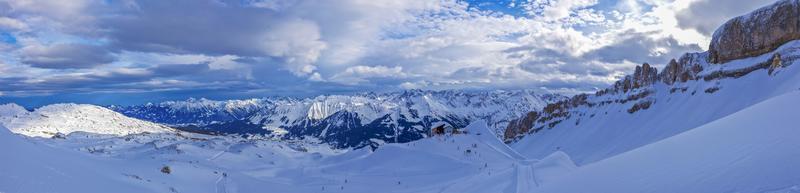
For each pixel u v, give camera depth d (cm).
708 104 15950
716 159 1656
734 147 1709
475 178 6272
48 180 2392
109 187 3225
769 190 1147
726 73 16875
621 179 2058
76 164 3466
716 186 1361
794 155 1293
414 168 9350
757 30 16638
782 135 1556
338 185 8025
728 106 14925
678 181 1608
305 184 8406
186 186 5597
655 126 16800
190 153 13275
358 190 7475
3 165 2162
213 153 14225
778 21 16050
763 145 1545
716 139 1977
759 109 2191
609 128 19200
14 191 1953
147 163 6291
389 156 10462
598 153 16712
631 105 19900
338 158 12406
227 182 7131
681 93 18375
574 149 18625
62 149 4238
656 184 1698
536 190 3180
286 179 9706
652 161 2128
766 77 15050
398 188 7650
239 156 13912
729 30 17850
